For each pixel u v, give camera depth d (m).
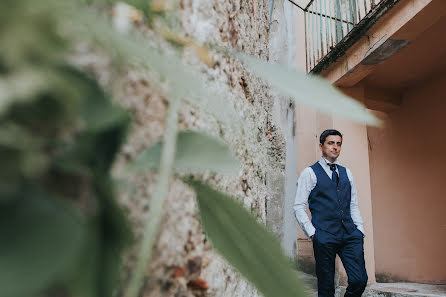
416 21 3.20
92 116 0.14
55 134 0.10
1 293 0.09
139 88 0.31
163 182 0.15
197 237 0.43
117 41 0.13
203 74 0.47
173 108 0.16
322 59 4.44
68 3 0.12
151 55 0.14
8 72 0.09
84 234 0.11
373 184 5.29
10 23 0.10
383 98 4.91
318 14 5.15
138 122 0.30
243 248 0.25
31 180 0.11
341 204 3.03
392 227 4.95
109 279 0.15
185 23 0.49
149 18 0.25
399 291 3.83
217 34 0.60
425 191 4.59
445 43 3.89
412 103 4.86
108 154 0.15
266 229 0.25
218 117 0.18
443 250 4.32
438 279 4.33
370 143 5.45
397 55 4.12
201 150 0.21
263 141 0.89
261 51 1.20
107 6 0.24
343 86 4.49
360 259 2.93
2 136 0.09
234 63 0.67
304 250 5.09
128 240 0.16
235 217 0.26
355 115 0.15
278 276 0.24
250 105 0.74
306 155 5.44
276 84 0.18
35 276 0.09
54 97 0.10
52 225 0.10
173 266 0.38
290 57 6.09
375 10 3.51
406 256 4.72
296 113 5.77
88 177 0.15
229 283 0.53
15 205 0.10
